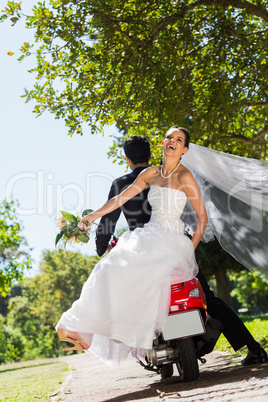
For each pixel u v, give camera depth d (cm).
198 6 1056
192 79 1130
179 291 506
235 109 1088
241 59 1092
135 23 997
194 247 549
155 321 491
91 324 496
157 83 991
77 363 1412
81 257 5653
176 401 401
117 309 493
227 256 2284
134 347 489
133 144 612
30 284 5716
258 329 1179
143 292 495
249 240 639
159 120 992
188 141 565
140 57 999
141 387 588
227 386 435
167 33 1005
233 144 1304
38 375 1160
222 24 1023
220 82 1065
